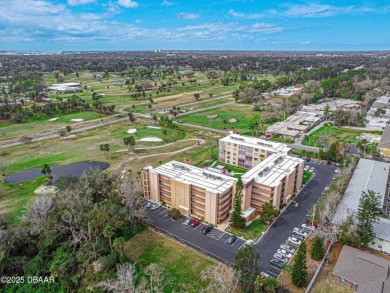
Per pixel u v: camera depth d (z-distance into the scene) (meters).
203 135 182.75
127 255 78.25
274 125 197.25
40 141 174.12
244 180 96.62
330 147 144.62
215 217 91.44
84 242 79.56
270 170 105.69
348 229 77.00
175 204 101.31
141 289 63.12
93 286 61.78
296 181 111.94
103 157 148.25
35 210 84.12
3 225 80.94
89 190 93.44
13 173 131.00
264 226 91.56
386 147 145.88
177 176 101.38
